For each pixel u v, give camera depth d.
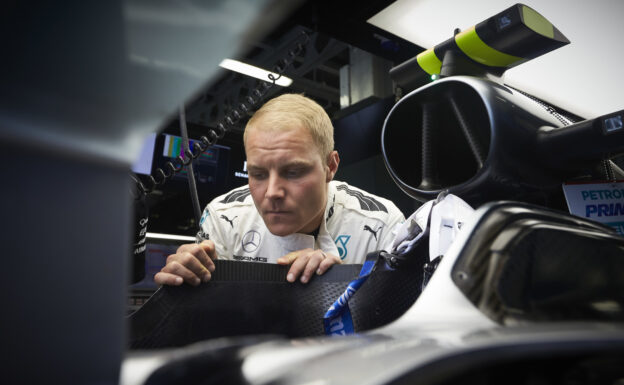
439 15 1.91
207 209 1.43
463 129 0.78
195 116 6.92
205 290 0.65
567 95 1.97
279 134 0.90
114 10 0.15
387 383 0.21
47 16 0.15
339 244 1.33
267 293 0.69
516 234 0.41
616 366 0.29
